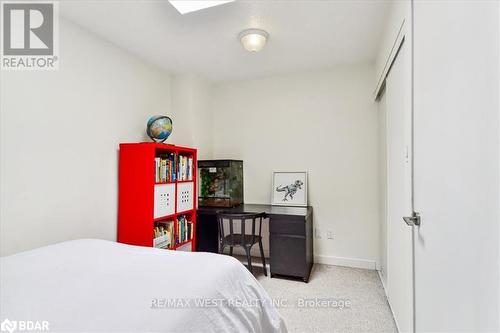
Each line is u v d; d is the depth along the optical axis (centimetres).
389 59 185
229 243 262
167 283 101
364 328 176
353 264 287
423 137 113
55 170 184
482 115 66
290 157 317
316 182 305
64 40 194
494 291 61
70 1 175
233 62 282
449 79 86
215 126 353
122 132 242
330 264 296
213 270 113
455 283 82
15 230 161
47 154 180
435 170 98
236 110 344
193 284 100
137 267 117
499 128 58
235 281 117
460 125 78
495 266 60
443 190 91
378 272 272
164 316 80
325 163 302
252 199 333
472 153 71
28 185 168
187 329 80
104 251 142
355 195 289
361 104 288
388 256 208
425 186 110
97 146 217
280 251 256
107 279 105
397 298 175
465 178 75
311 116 308
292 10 188
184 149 260
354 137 290
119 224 229
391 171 194
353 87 290
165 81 306
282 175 319
